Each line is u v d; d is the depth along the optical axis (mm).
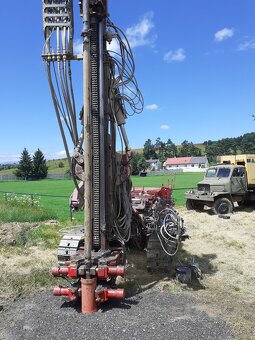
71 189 41500
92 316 5441
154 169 110688
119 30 6805
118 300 6074
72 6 5961
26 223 13258
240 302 6301
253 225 13859
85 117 5723
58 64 5992
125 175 6855
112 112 6656
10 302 6176
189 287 6984
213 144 151250
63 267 5855
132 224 9406
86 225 5711
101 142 6289
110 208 6617
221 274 7996
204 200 16547
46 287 6855
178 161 121812
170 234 7914
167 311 5680
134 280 7277
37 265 8352
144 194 10438
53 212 16484
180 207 19062
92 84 6297
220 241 11242
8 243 10258
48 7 5867
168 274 7738
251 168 17375
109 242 6867
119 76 6848
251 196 17578
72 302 5965
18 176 84625
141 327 5125
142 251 9672
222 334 5023
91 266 5707
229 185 16672
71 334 4969
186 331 5043
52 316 5492
